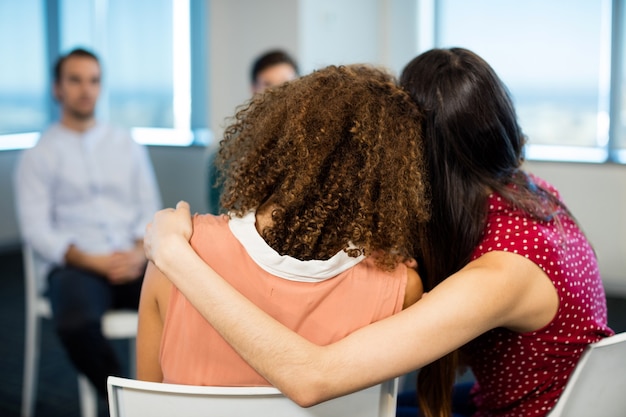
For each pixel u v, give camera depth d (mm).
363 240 1040
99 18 6094
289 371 986
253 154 1093
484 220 1193
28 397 2691
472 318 1045
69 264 2668
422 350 1016
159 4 5863
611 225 4512
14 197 5758
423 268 1250
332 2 4918
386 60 5363
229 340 1007
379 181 1059
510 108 1229
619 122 4562
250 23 4965
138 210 3141
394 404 1090
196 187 5801
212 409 1032
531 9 4797
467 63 1208
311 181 1033
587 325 1209
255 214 1074
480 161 1204
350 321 1063
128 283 2643
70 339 2404
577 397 1166
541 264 1140
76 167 2963
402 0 5254
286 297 1049
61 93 2986
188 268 1021
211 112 5273
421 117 1171
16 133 5836
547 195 1278
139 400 1042
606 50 4562
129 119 6129
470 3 5035
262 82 3303
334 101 1072
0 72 5715
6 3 5711
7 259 5508
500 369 1259
